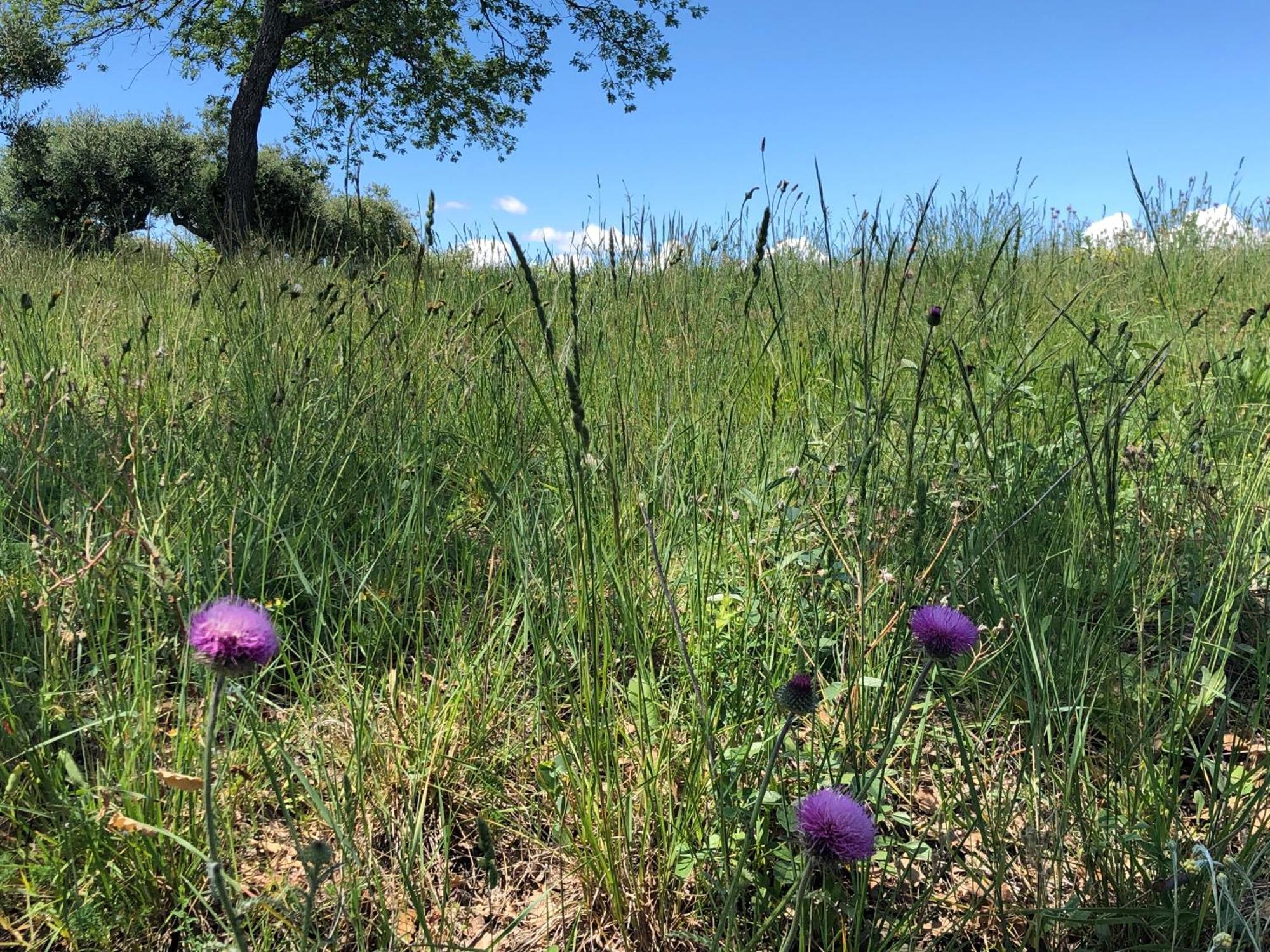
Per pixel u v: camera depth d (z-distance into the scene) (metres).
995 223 7.07
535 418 2.87
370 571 2.02
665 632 2.12
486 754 1.80
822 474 2.42
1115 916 1.38
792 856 1.40
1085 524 2.17
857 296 3.73
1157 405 3.15
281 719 1.84
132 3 17.44
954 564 2.12
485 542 2.47
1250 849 1.42
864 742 1.52
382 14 16.73
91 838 1.38
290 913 1.34
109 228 6.72
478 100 19.23
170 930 1.40
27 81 22.80
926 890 1.37
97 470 2.38
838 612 2.02
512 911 1.52
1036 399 2.91
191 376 3.34
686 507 2.35
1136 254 7.16
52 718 1.63
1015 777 1.73
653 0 19.19
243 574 2.11
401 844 1.49
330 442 2.69
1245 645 2.00
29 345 3.41
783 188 3.29
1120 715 1.72
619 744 1.79
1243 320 3.11
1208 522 2.30
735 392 3.23
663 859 1.50
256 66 15.12
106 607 1.84
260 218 6.22
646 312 3.63
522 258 1.37
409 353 3.11
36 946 1.34
